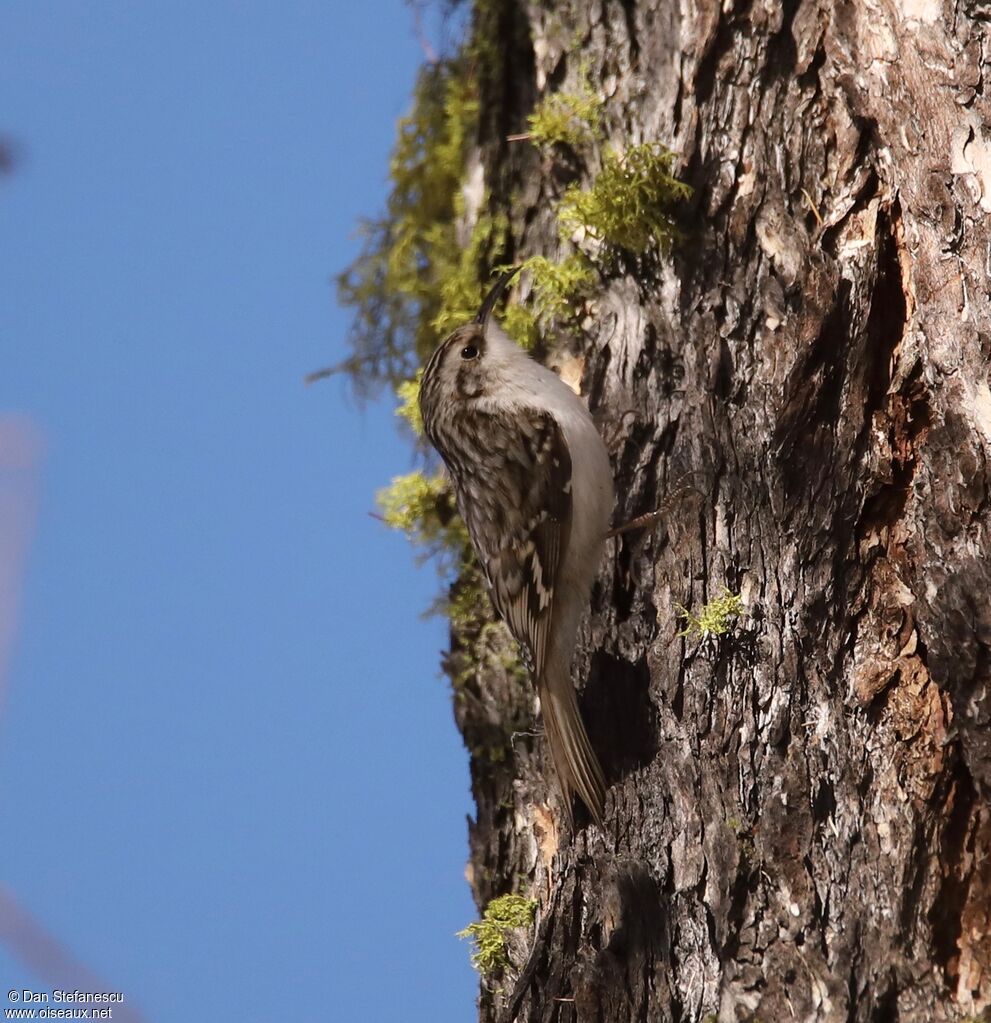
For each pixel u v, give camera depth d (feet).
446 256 28.96
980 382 18.71
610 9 25.77
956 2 20.58
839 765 18.67
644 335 23.81
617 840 20.22
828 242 21.65
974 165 19.75
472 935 22.12
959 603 17.95
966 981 17.12
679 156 23.79
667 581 21.57
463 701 25.22
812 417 20.63
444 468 28.55
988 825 17.66
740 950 18.07
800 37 23.00
